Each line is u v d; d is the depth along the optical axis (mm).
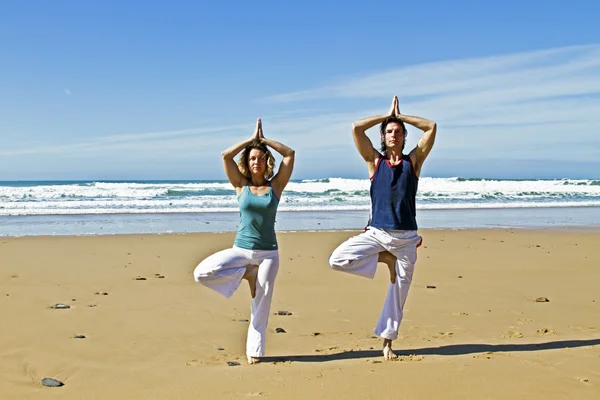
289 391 3816
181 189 33625
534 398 3625
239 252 4742
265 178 4883
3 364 4496
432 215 22141
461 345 5078
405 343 5207
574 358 4523
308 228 16953
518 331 5652
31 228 16688
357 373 4184
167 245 12633
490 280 8531
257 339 4652
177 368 4426
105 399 3719
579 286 8102
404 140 4781
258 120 4887
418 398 3652
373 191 4793
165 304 6773
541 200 31938
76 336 5352
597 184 41906
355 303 7020
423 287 7957
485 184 40156
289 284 8156
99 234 15039
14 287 7715
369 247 4746
